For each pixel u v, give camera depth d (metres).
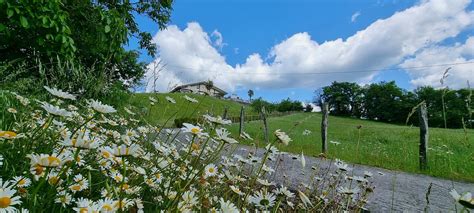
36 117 2.80
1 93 3.29
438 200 4.49
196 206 1.69
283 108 93.81
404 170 7.33
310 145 11.44
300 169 5.76
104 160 1.90
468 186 5.70
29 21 5.27
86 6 6.87
